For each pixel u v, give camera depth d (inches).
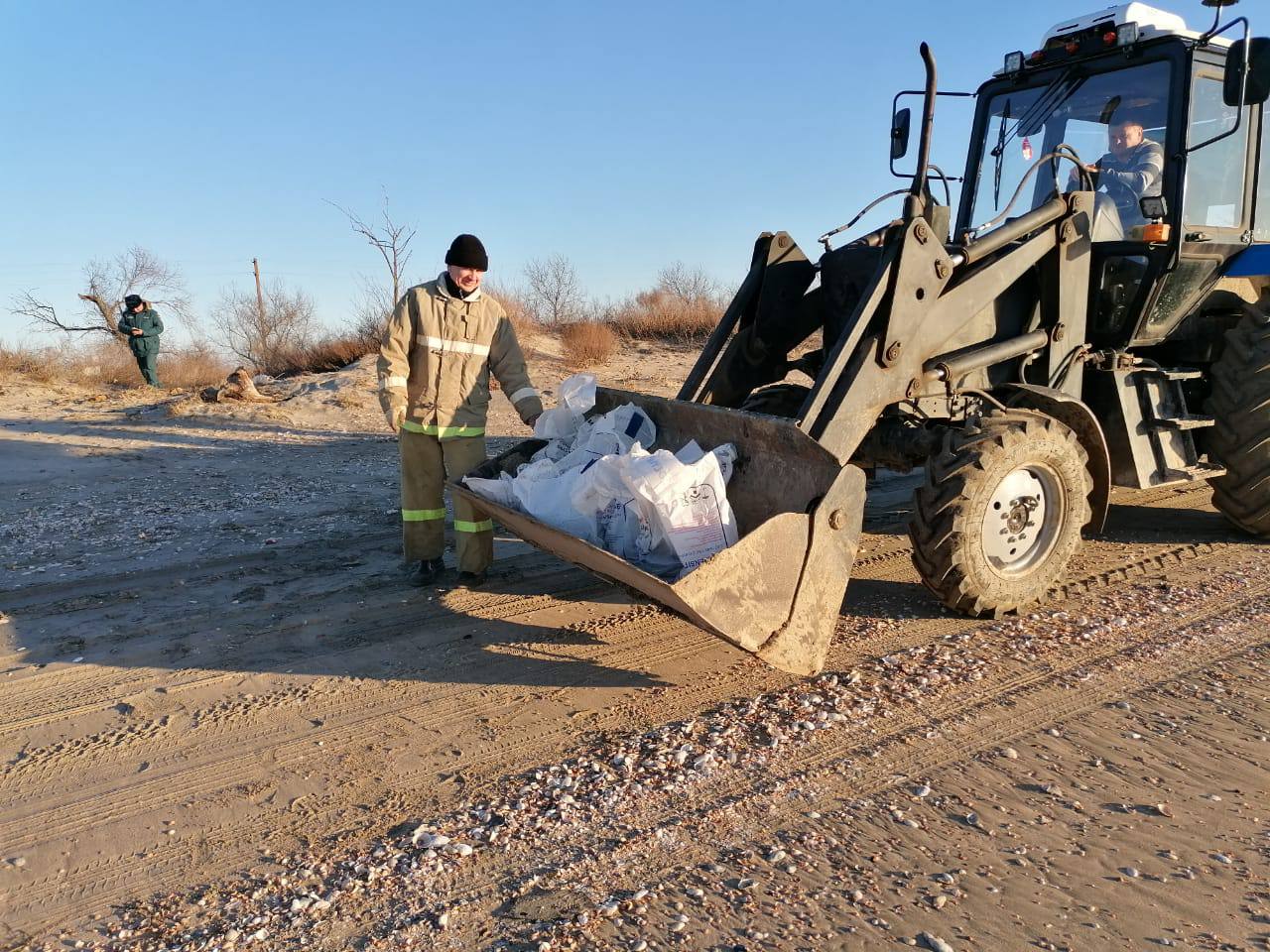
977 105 251.9
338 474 352.8
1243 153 223.3
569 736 141.4
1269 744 133.7
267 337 1032.2
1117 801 119.2
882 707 147.3
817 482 158.6
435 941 95.6
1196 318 240.8
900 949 91.8
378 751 138.8
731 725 142.2
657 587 137.3
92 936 98.7
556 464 176.6
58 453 403.5
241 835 117.8
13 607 204.7
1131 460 207.2
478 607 199.9
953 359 182.4
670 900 100.9
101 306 969.5
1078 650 168.7
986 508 173.8
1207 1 192.7
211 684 164.1
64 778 133.5
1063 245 196.7
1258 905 97.8
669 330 927.7
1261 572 210.2
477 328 211.0
